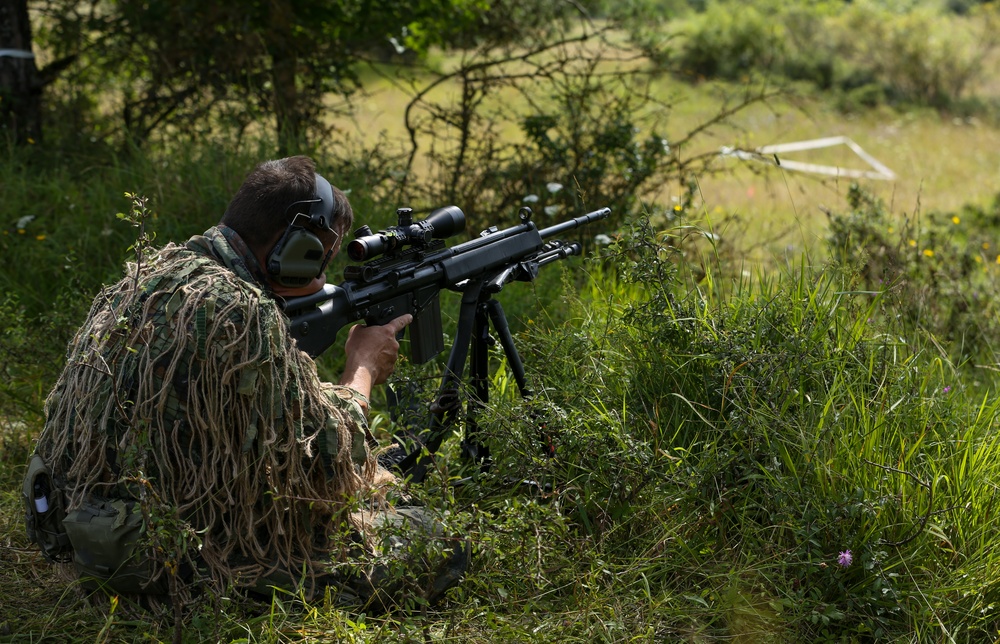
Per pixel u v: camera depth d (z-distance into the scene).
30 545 3.13
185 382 2.43
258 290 2.49
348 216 2.76
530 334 3.96
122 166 6.03
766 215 8.88
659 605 2.83
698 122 13.93
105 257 5.13
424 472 3.18
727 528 3.16
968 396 4.29
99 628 2.66
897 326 3.86
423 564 2.78
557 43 6.88
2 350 4.07
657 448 3.22
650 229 3.69
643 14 7.34
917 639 2.79
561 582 2.96
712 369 3.48
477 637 2.70
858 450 3.19
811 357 3.39
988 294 5.45
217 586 2.55
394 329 2.94
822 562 2.88
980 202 10.05
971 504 3.12
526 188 6.35
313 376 2.59
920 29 21.80
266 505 2.56
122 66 7.46
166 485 2.48
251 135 6.40
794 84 19.53
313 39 7.27
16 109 6.60
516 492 3.34
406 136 10.67
